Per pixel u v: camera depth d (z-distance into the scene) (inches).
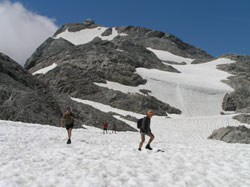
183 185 272.2
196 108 3240.7
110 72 3459.6
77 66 3491.6
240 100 3415.4
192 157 413.1
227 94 3609.7
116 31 7568.9
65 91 2977.4
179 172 321.4
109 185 250.4
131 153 416.8
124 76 3462.1
